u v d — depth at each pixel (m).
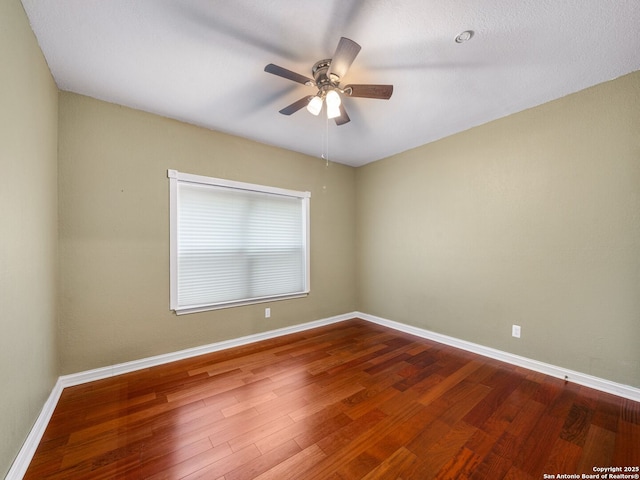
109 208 2.43
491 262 2.82
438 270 3.32
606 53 1.84
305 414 1.86
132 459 1.47
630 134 2.03
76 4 1.45
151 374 2.44
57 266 2.16
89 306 2.33
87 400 2.02
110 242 2.43
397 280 3.83
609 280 2.12
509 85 2.21
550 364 2.42
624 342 2.05
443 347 3.10
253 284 3.35
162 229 2.69
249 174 3.30
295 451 1.53
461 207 3.09
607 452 1.50
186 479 1.34
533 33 1.68
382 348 3.07
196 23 1.60
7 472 1.25
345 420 1.79
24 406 1.45
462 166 3.08
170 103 2.49
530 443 1.58
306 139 3.33
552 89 2.27
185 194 2.87
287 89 2.29
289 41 1.75
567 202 2.33
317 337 3.45
